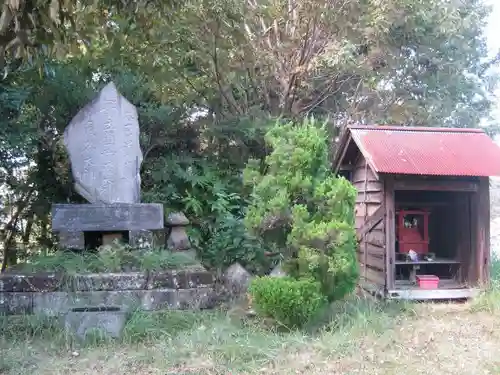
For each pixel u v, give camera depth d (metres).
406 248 7.43
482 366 4.63
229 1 8.45
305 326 5.42
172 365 4.64
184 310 5.89
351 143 7.62
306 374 4.46
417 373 4.47
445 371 4.53
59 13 4.66
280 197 5.48
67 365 4.66
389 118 10.93
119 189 7.14
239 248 7.66
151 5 5.71
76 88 8.58
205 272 6.13
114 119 7.18
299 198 5.69
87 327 5.51
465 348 5.04
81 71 8.91
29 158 8.80
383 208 6.69
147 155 9.67
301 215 5.39
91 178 7.11
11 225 9.29
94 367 4.64
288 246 5.64
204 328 5.31
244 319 5.77
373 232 7.20
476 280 6.89
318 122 10.35
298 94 10.77
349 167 8.12
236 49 9.56
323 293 5.50
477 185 6.81
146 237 6.93
